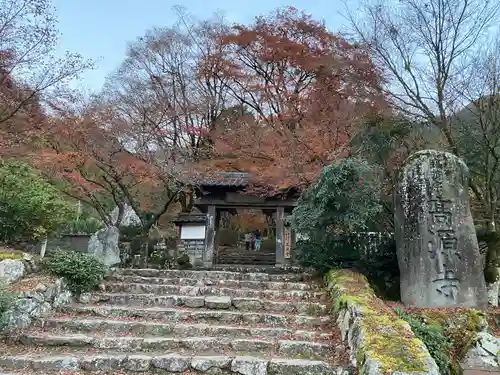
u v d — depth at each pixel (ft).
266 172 49.03
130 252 48.62
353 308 20.95
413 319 22.85
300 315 24.62
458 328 25.49
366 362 15.81
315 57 61.98
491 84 37.68
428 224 29.01
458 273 27.99
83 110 48.88
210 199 51.90
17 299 21.49
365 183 30.71
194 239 63.36
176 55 72.95
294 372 18.29
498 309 28.71
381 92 43.68
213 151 62.34
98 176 52.29
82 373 18.13
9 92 39.88
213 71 73.26
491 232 33.55
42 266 27.12
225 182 50.34
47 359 18.44
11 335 20.58
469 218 29.14
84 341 20.48
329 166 31.32
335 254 32.35
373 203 31.04
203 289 28.04
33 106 44.39
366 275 32.24
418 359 15.51
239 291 27.91
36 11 36.73
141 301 26.37
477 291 27.76
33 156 42.86
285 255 49.16
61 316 23.79
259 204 51.24
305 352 20.18
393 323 18.97
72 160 45.55
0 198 29.58
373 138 41.22
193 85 73.67
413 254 28.96
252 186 49.26
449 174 29.86
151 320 23.88
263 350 20.53
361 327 18.44
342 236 32.68
